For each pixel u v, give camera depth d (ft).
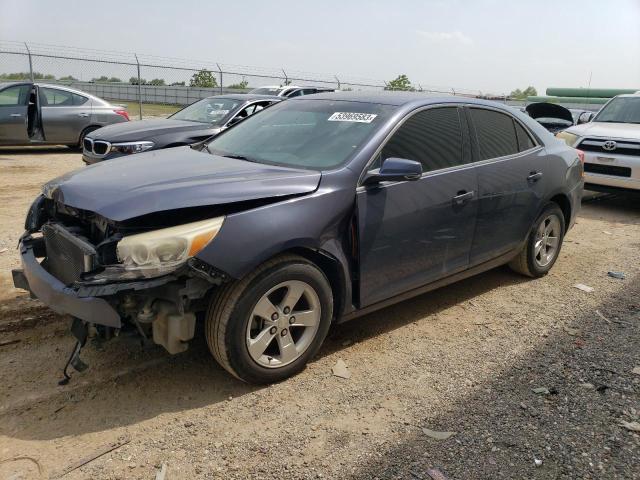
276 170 11.32
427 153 12.88
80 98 43.39
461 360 12.16
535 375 11.57
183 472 8.41
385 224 11.68
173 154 13.34
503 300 15.75
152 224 9.34
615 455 9.05
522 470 8.66
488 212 14.26
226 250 9.39
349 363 11.85
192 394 10.46
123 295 9.18
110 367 11.29
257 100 31.32
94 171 11.68
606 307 15.44
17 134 40.52
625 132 28.45
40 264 10.59
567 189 17.29
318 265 11.16
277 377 10.76
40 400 10.08
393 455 8.95
